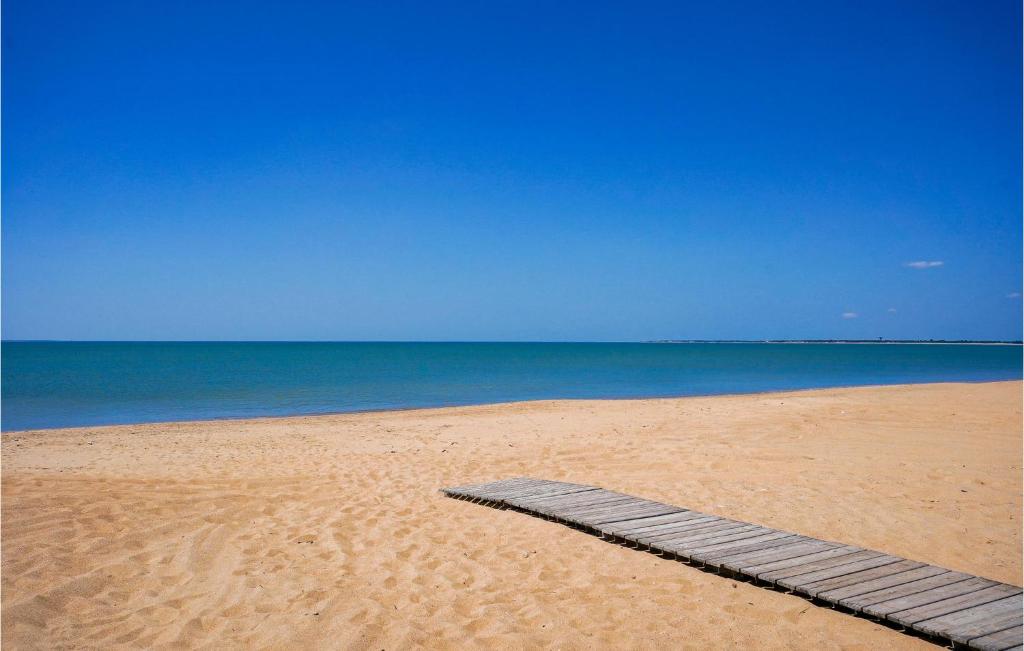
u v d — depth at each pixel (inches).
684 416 711.1
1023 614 192.1
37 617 207.8
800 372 2012.8
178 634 199.3
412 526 313.7
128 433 683.4
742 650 185.6
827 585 216.7
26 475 429.4
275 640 195.3
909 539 280.2
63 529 300.4
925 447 484.1
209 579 247.6
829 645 186.4
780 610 208.8
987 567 247.3
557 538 289.3
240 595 230.2
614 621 205.8
